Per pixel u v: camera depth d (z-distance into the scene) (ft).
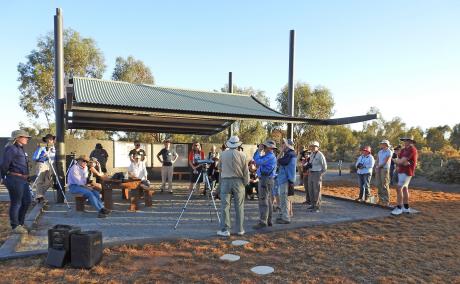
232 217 26.78
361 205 33.24
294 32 44.09
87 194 26.58
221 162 21.45
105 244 18.42
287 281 14.53
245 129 100.17
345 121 38.78
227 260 16.76
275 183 29.27
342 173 82.17
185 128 50.93
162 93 38.83
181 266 15.97
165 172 39.42
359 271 15.80
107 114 37.88
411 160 27.99
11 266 15.64
